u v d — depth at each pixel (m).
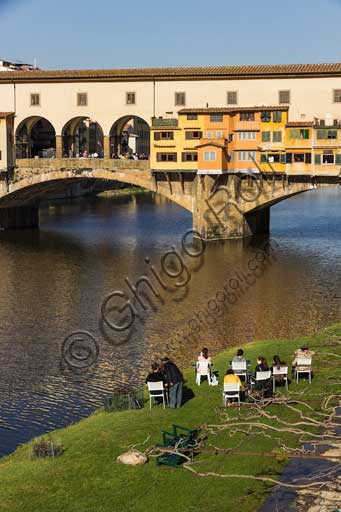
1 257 76.69
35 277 65.94
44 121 116.88
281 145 83.75
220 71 87.25
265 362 30.61
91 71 92.56
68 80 92.56
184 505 21.98
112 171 90.44
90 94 92.38
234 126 85.25
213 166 84.88
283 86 85.75
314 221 108.31
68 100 93.19
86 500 22.33
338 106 84.44
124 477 23.56
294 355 35.25
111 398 30.72
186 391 31.59
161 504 22.05
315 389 31.08
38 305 55.19
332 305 54.75
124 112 91.44
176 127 86.56
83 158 91.75
